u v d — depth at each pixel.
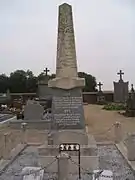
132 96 30.58
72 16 10.67
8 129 18.17
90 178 8.15
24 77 73.75
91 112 32.75
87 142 9.92
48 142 10.03
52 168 8.98
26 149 12.47
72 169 8.89
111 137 15.48
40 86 37.31
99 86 52.69
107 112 32.50
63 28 10.55
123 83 45.62
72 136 9.93
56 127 10.22
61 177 7.02
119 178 8.12
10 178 8.21
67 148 8.64
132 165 9.27
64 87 10.14
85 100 55.22
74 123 10.20
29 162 10.09
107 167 9.29
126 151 11.18
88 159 9.17
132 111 28.06
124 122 23.00
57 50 10.64
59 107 10.26
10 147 11.55
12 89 72.56
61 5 10.65
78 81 10.13
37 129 18.66
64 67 10.44
